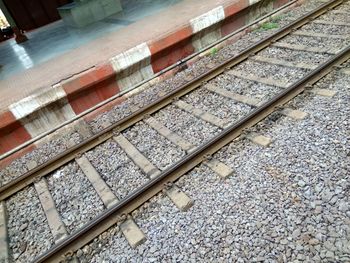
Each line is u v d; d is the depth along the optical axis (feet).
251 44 20.85
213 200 10.19
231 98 15.35
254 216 9.18
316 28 19.65
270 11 25.50
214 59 20.49
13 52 28.91
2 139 16.16
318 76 14.43
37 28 37.35
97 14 30.37
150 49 19.15
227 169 11.03
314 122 12.05
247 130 12.52
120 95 19.11
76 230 10.30
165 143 13.75
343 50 15.29
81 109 18.22
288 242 8.17
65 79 17.20
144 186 10.78
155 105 16.30
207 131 13.69
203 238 9.06
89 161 13.97
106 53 19.92
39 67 21.76
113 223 10.25
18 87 18.78
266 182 10.18
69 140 16.55
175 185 11.07
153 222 10.08
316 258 7.61
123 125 15.62
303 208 8.93
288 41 19.25
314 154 10.62
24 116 16.21
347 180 9.32
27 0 35.42
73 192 12.57
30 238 11.03
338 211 8.54
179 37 20.18
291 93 13.85
